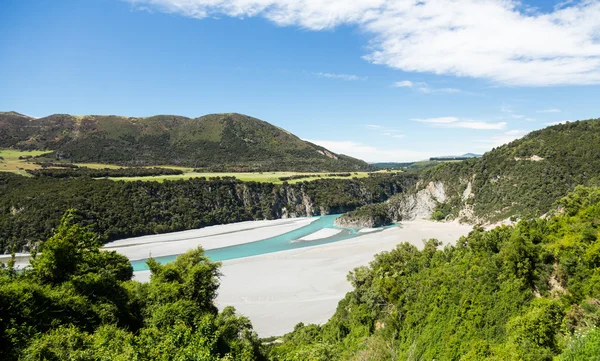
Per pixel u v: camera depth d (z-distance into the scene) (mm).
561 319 26750
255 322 48719
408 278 46719
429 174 165625
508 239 39156
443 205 147250
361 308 46750
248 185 160875
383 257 57750
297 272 69312
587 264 30781
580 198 46781
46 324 20312
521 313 30406
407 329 39125
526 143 132750
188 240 102188
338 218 140875
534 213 98375
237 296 57188
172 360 18703
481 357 26703
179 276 33250
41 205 96375
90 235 31188
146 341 20719
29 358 16609
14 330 18062
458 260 43906
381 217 139625
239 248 92188
